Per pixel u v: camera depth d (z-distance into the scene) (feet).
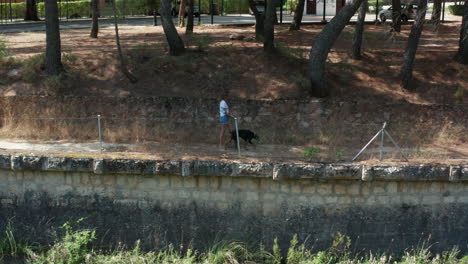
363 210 37.83
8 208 39.86
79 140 48.57
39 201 39.42
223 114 45.75
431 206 37.81
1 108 51.90
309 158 41.16
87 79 56.75
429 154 43.04
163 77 57.41
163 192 38.50
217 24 99.55
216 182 38.09
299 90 55.21
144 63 59.82
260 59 60.49
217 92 55.16
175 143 47.98
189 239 38.81
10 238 38.70
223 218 38.45
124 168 37.60
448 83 56.39
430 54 62.64
